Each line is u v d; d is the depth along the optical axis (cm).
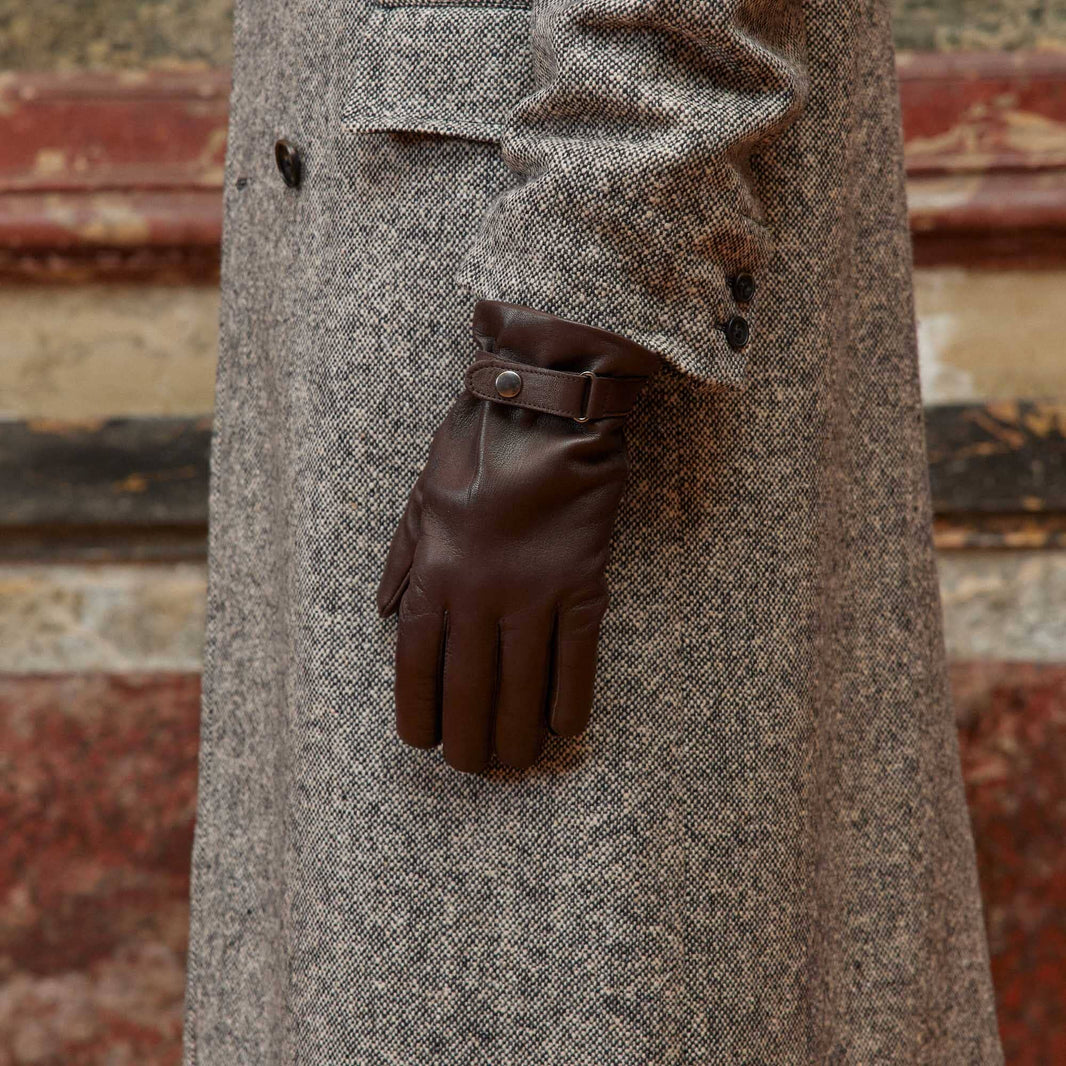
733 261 160
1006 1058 267
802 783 170
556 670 160
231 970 185
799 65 166
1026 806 266
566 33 157
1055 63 259
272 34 176
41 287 279
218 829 187
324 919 167
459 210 163
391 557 163
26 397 282
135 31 273
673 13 155
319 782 167
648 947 164
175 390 282
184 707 279
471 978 165
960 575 275
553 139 157
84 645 285
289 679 171
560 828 164
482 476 158
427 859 165
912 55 264
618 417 158
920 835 180
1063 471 264
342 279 166
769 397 168
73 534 285
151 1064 277
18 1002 277
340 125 165
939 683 183
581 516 159
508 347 158
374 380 165
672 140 155
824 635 173
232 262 183
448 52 162
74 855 279
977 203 257
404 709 161
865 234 177
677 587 166
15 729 279
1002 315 268
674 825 165
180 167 271
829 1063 176
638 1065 164
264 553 181
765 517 168
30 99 270
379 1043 165
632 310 157
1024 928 266
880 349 179
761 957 168
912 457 181
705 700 166
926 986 180
